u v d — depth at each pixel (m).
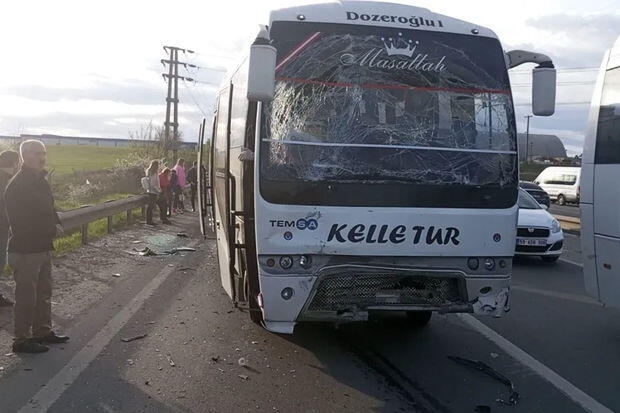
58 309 7.75
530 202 14.23
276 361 6.13
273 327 5.60
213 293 9.09
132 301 8.38
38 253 5.98
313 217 5.46
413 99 5.74
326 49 5.66
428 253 5.66
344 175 5.53
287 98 5.54
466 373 5.96
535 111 6.16
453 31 5.93
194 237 15.93
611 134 7.16
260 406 4.97
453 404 5.16
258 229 5.44
